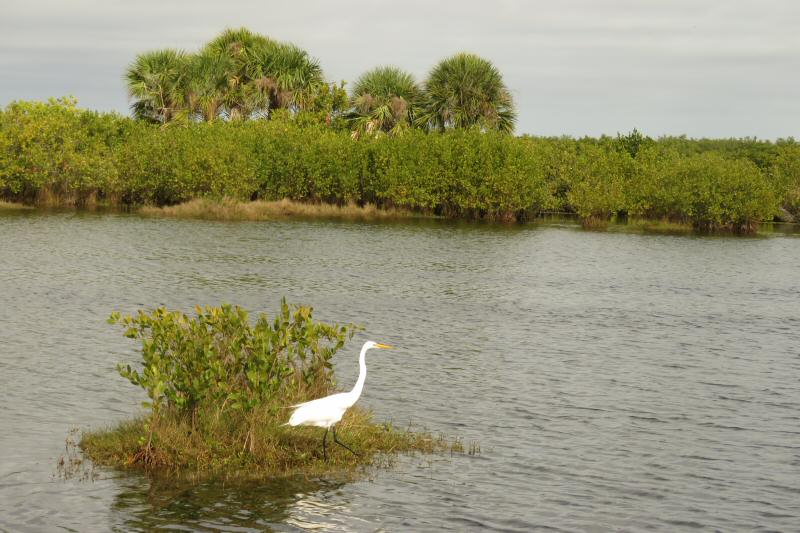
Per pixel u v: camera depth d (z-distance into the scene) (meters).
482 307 26.81
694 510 11.60
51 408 14.99
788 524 11.20
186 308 24.45
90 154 58.69
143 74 66.69
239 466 12.35
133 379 12.95
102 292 26.59
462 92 68.81
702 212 59.78
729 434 14.95
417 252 40.53
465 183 60.75
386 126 70.81
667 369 19.59
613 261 40.06
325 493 11.73
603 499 11.90
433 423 15.08
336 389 15.13
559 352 21.00
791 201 69.19
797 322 25.86
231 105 70.88
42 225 45.75
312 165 62.03
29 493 11.36
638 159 68.00
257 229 48.53
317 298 27.09
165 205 59.91
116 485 11.71
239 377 13.48
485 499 11.76
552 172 67.94
